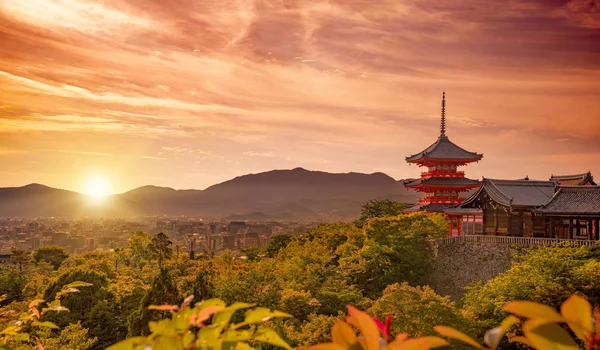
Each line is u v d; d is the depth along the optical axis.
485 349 2.62
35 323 6.63
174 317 3.31
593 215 57.38
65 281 59.62
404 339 2.78
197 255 111.69
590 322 2.50
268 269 66.56
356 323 2.84
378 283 63.06
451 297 62.59
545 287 41.22
